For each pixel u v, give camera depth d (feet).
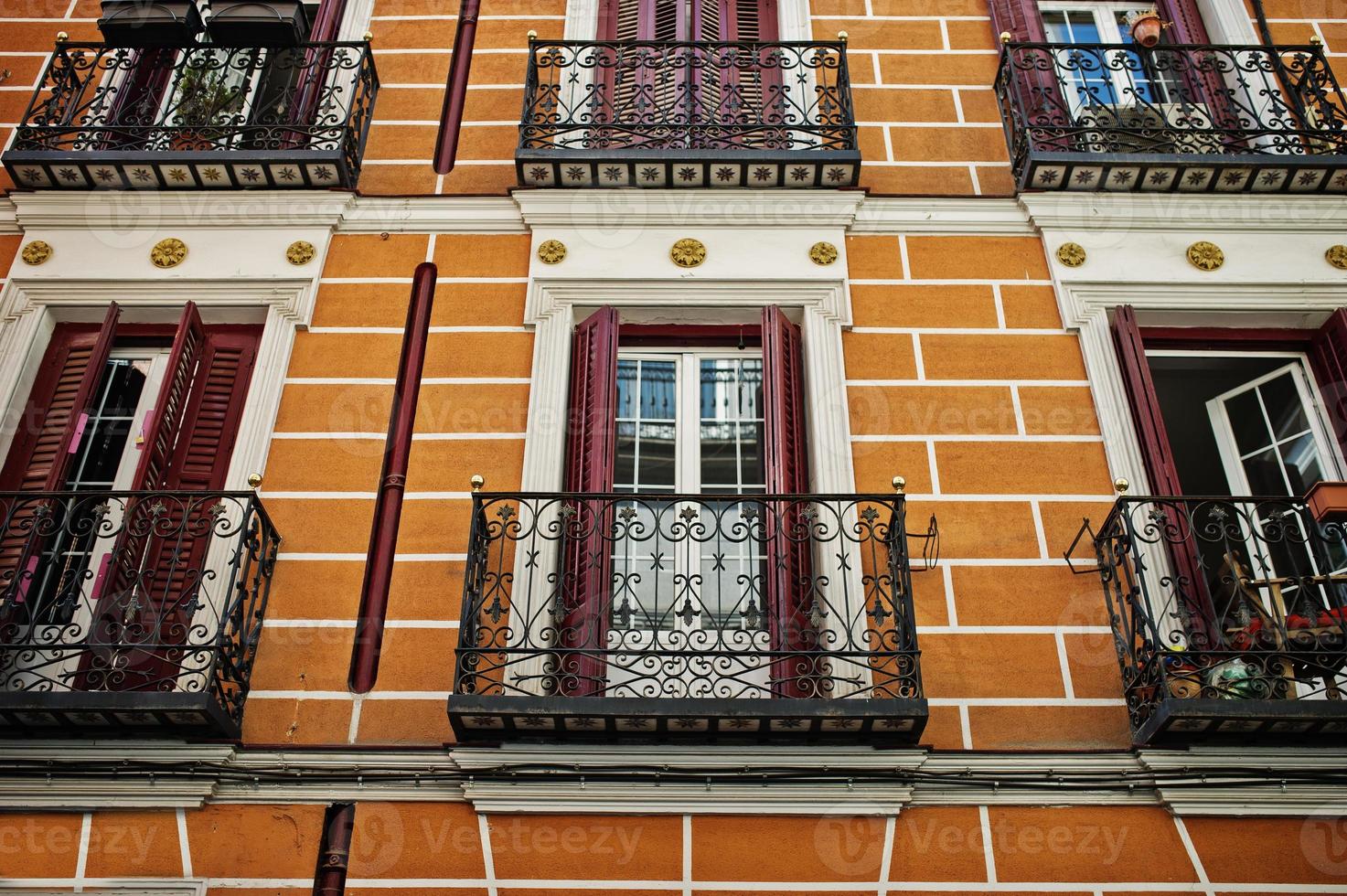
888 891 18.81
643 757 19.76
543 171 26.25
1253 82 28.55
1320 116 27.61
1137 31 27.61
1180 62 28.14
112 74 27.43
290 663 20.88
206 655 20.77
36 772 19.33
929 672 20.88
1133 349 24.09
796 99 28.99
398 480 22.85
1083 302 25.12
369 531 22.36
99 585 21.91
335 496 22.71
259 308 25.25
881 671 19.30
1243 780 19.61
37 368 24.68
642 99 27.14
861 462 23.21
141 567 19.99
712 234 26.11
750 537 20.68
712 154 25.88
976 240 26.18
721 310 25.34
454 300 25.40
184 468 23.24
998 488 22.88
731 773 19.61
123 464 23.84
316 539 22.20
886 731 19.62
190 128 26.07
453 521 22.53
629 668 19.36
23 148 26.23
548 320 24.94
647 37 30.17
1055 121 26.76
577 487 22.93
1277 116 26.99
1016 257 25.94
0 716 19.16
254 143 26.99
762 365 24.80
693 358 25.43
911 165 27.58
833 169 26.17
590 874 18.95
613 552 22.08
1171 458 22.80
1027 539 22.30
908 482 22.97
